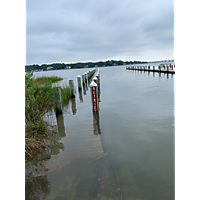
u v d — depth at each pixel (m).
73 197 2.15
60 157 3.18
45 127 4.34
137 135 4.22
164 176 2.64
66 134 4.36
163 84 13.43
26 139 3.50
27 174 2.66
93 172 2.68
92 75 29.50
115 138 4.07
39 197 2.17
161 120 5.26
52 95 5.56
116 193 2.20
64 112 6.70
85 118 5.79
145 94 9.69
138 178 2.59
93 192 2.23
